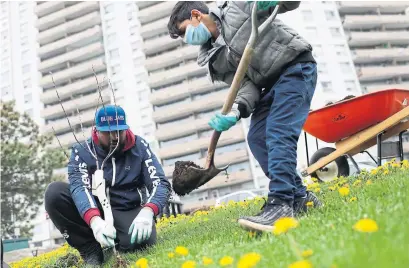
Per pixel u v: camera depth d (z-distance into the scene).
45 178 25.08
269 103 2.69
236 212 4.34
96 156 2.99
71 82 51.03
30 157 24.86
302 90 2.49
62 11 53.72
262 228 2.12
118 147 3.18
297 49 2.54
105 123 3.10
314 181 6.16
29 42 54.38
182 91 44.34
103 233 2.70
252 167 39.56
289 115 2.42
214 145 2.53
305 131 6.28
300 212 2.57
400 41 43.97
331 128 6.01
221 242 2.21
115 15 50.16
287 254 1.40
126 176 3.27
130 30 48.91
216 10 2.68
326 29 40.72
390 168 4.44
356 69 41.62
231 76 2.81
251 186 39.69
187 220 5.41
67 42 51.94
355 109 5.76
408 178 2.62
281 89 2.49
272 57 2.55
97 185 2.82
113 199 3.28
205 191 40.94
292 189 2.33
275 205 2.29
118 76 48.28
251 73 2.65
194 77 45.66
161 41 47.00
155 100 45.31
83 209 2.90
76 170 3.12
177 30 2.79
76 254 4.36
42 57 53.28
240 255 1.65
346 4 43.25
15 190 25.08
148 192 3.30
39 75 52.44
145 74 47.22
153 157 3.34
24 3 55.78
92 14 51.62
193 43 2.73
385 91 5.55
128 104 47.12
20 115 25.98
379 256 1.10
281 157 2.35
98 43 49.78
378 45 44.03
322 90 38.94
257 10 2.50
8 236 25.09
